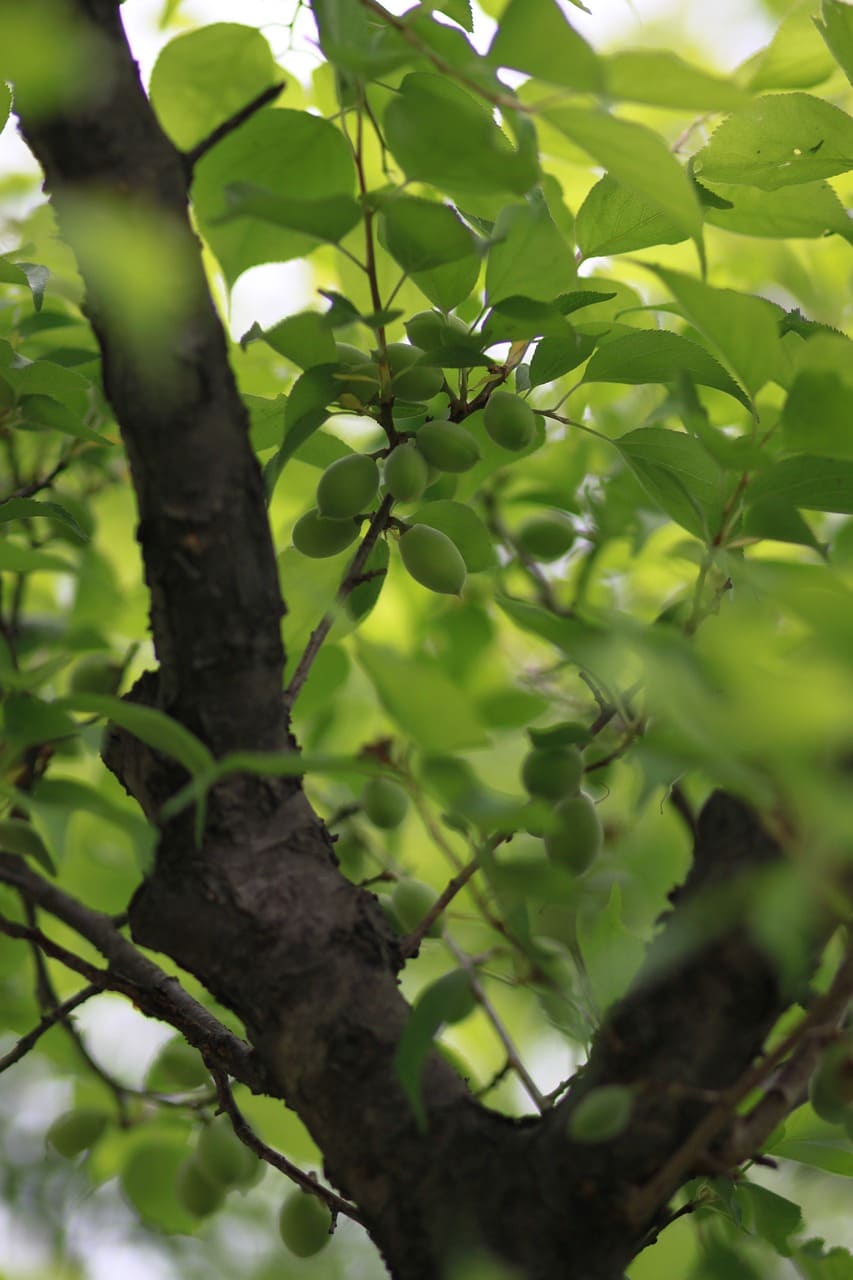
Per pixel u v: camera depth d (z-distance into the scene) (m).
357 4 1.42
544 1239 1.37
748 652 1.31
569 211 1.59
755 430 1.43
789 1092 1.38
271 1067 1.43
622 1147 1.37
